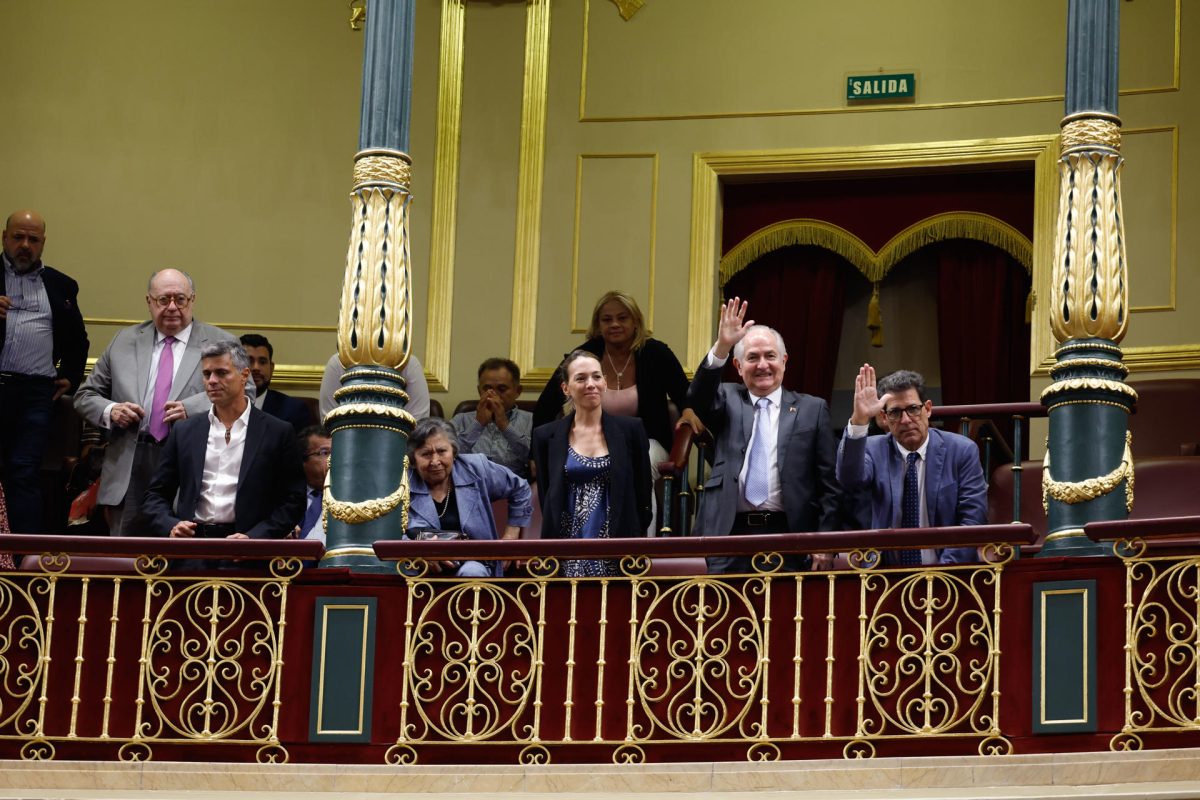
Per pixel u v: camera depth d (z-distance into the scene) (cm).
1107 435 813
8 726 809
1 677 816
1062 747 752
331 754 798
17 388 1116
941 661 772
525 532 1041
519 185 1309
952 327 1273
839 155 1276
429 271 1302
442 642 809
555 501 870
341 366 955
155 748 803
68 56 1338
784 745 776
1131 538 759
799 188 1301
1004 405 975
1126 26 1248
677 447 959
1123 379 827
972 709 760
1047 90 1260
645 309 1280
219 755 801
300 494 891
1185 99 1231
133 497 952
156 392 1059
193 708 806
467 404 1213
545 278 1296
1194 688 739
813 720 780
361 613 812
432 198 1312
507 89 1325
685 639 801
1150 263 1216
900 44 1287
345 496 846
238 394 896
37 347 1125
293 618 814
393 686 806
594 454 880
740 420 897
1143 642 754
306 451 946
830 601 784
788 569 841
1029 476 1029
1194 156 1223
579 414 888
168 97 1334
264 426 894
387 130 895
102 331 1299
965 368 1266
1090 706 752
